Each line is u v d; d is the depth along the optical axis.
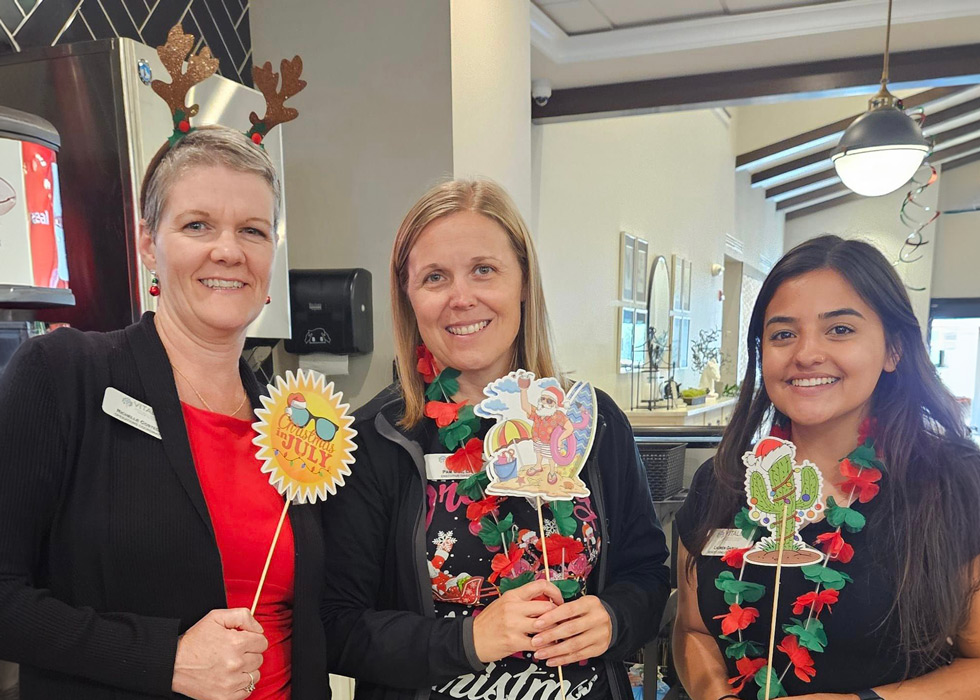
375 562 1.11
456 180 1.17
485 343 1.11
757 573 1.13
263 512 1.00
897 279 1.08
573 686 1.06
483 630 0.98
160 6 2.11
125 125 1.54
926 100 6.02
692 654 1.20
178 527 0.91
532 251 1.17
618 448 1.21
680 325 6.58
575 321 4.53
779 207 9.53
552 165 4.21
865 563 1.06
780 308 1.10
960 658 1.05
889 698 0.99
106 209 1.58
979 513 1.03
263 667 0.99
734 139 7.94
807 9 3.30
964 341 8.65
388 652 1.00
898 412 1.10
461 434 1.08
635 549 1.22
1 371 1.35
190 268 0.94
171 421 0.94
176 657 0.85
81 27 1.86
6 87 1.61
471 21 2.39
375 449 1.12
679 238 6.51
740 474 1.18
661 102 4.00
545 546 1.07
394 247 1.17
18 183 1.22
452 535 1.07
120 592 0.89
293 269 2.40
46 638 0.82
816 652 1.07
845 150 3.11
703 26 3.43
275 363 2.45
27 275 1.23
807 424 1.10
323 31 2.38
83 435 0.90
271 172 1.02
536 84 3.92
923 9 3.20
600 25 3.46
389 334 2.38
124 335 0.99
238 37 2.43
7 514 0.83
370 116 2.35
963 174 8.65
